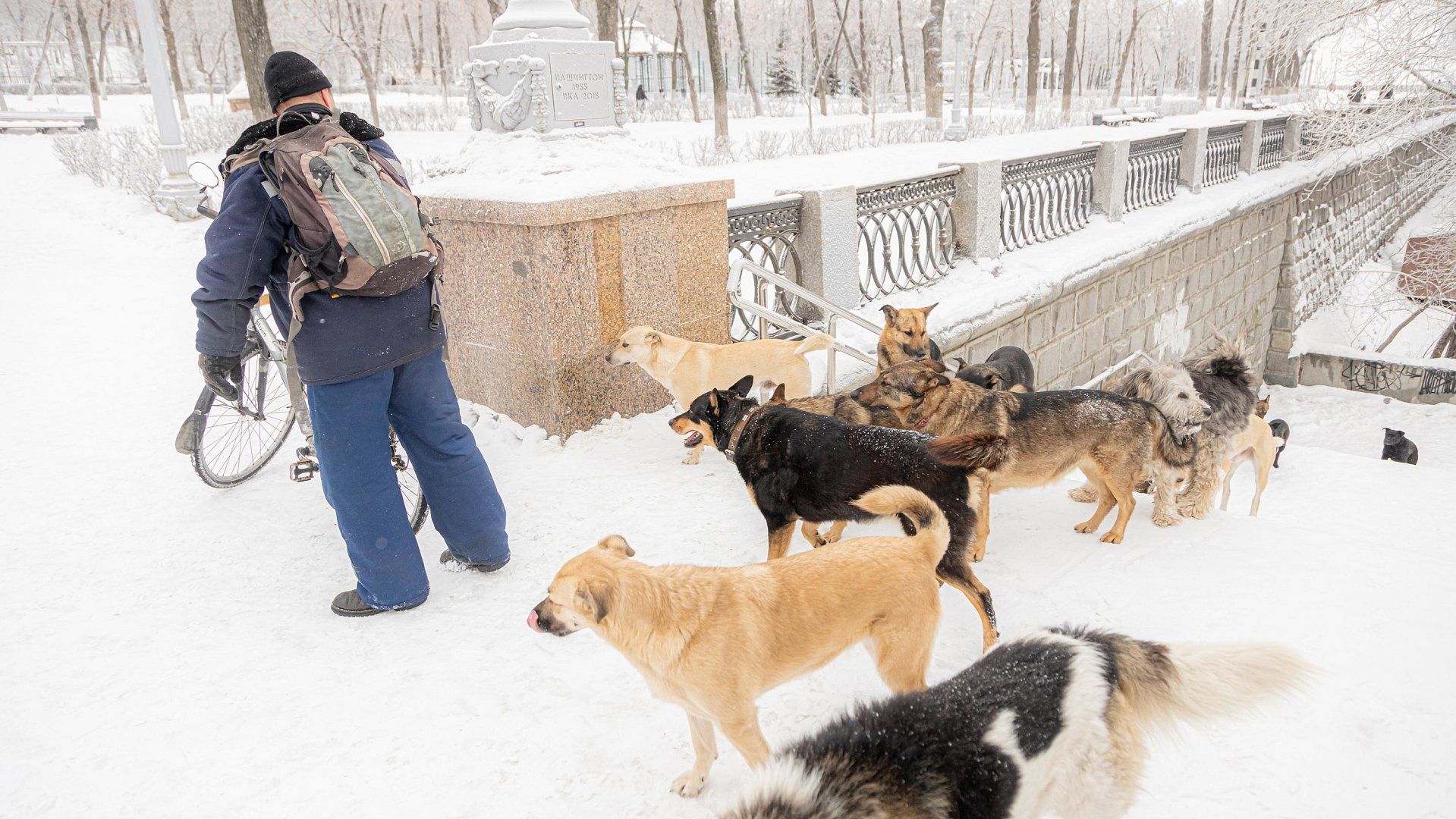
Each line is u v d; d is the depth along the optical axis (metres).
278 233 2.95
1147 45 73.88
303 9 42.75
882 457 3.47
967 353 8.10
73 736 2.78
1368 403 16.45
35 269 9.85
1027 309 8.81
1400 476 7.99
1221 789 2.49
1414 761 2.58
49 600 3.58
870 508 2.85
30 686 3.03
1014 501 4.84
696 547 4.05
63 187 14.03
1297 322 18.03
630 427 5.57
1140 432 4.09
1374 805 2.42
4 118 25.00
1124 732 2.14
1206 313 14.23
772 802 1.76
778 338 6.95
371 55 49.78
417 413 3.45
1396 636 3.23
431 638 3.33
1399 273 17.92
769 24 55.78
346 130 3.13
